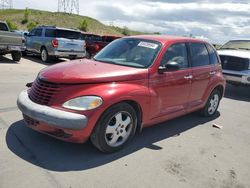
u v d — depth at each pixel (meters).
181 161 4.47
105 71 4.41
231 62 9.83
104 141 4.24
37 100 4.24
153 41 5.33
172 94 5.34
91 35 19.41
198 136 5.66
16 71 11.41
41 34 15.98
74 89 4.06
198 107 6.32
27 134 4.83
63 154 4.27
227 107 8.38
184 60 5.69
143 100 4.62
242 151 5.14
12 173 3.64
